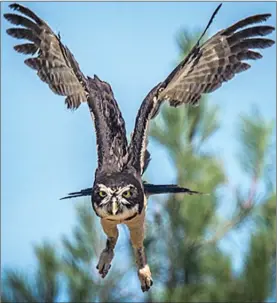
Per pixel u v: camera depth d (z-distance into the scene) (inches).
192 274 731.4
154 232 733.9
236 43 518.9
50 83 512.4
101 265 515.2
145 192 507.8
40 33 514.9
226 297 709.3
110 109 496.1
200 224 725.9
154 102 496.4
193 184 730.8
